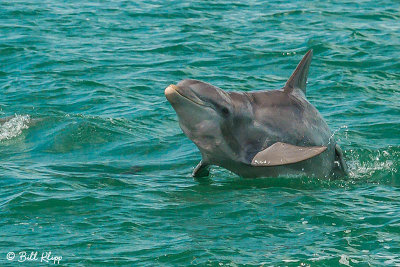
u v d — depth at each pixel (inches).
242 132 1400.1
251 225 1153.4
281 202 1269.7
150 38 2632.9
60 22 2842.0
